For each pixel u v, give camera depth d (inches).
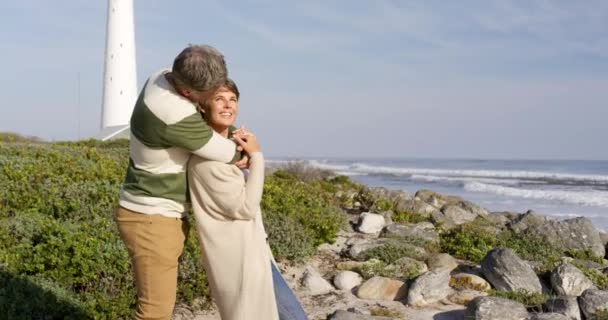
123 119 1624.0
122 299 197.8
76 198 283.7
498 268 275.7
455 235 376.2
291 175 807.7
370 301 255.8
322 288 267.4
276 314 132.3
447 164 3890.3
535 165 3457.2
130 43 1633.9
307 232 324.5
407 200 510.0
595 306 234.4
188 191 127.0
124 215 125.0
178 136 115.6
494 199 1080.8
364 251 321.7
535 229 391.2
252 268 128.1
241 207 124.1
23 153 460.8
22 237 230.7
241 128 129.3
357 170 2694.4
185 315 216.1
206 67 112.2
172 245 125.2
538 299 251.3
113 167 403.2
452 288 269.3
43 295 186.4
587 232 388.8
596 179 1777.8
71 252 211.8
